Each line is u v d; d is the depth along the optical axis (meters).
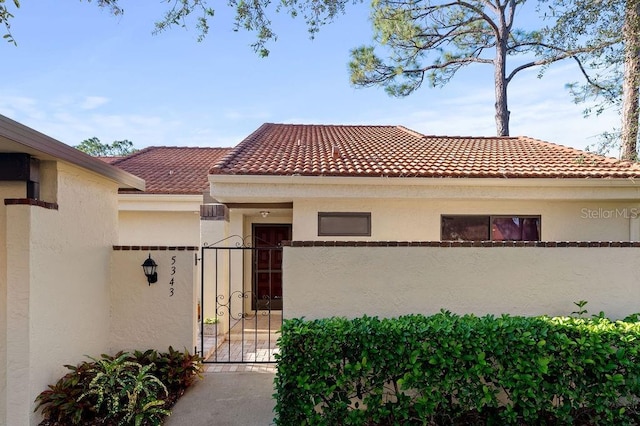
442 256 6.84
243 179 9.70
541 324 5.84
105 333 7.93
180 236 13.57
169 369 7.23
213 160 18.36
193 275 8.18
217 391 7.21
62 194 6.55
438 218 10.65
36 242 5.89
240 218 13.24
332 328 5.73
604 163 11.27
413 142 14.81
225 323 11.76
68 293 6.69
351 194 9.99
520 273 6.87
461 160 11.60
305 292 6.75
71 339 6.75
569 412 5.58
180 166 16.92
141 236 13.55
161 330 8.06
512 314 6.83
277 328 12.25
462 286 6.83
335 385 5.62
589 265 6.88
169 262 8.15
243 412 6.46
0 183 6.13
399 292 6.80
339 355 5.69
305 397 5.62
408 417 5.71
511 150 13.41
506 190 10.16
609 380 5.49
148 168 16.39
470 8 18.73
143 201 13.08
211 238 11.88
